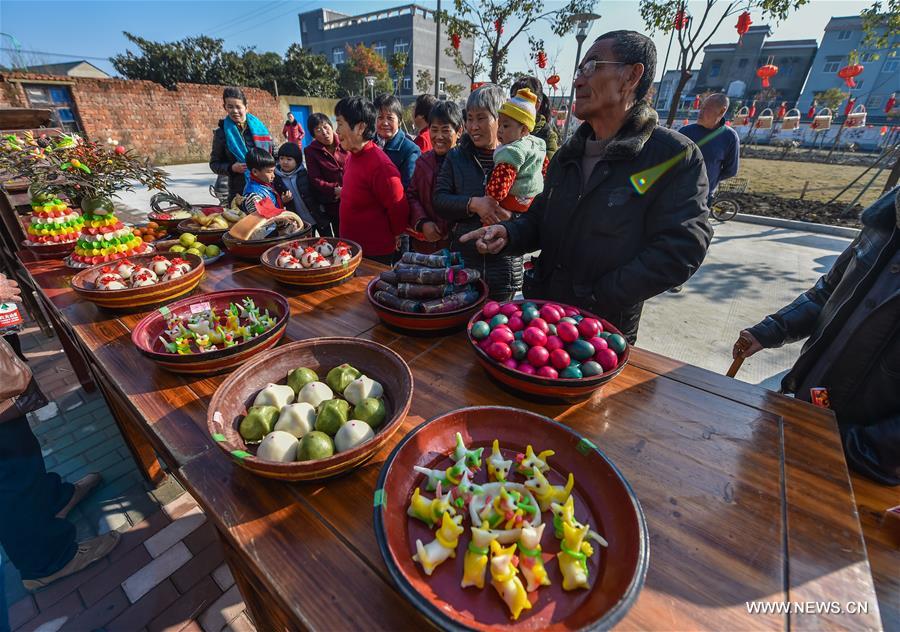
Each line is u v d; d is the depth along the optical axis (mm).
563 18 6898
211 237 2404
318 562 782
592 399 1214
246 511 879
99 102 11711
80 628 1584
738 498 911
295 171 3668
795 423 1128
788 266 5031
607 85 1337
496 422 1012
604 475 869
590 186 1501
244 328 1383
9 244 3014
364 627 684
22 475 1595
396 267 1594
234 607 1651
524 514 807
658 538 827
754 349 1570
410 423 1109
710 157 4195
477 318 1383
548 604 701
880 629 677
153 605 1658
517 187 1843
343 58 44469
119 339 1530
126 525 1972
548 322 1289
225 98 4168
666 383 1292
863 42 6289
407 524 824
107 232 2037
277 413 1043
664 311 4000
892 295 1170
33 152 2027
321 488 934
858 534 833
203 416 1147
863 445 1249
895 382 1209
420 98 3551
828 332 1363
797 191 9305
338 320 1657
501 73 7980
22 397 1578
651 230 1459
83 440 2467
